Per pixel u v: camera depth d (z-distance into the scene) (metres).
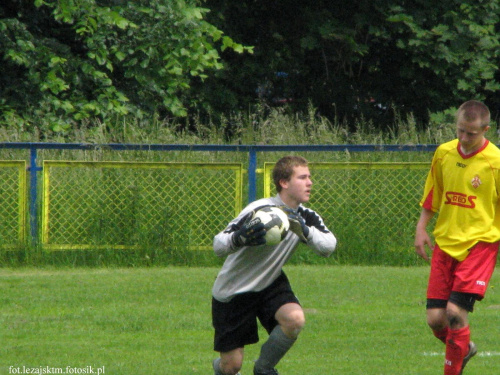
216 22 74.75
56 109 59.94
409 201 44.41
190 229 43.59
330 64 81.75
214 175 43.72
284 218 17.70
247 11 77.44
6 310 31.12
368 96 80.25
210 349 25.11
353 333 27.58
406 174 44.34
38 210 42.78
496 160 20.38
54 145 43.00
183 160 45.34
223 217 43.75
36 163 42.97
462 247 20.47
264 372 18.56
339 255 44.16
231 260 18.55
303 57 79.88
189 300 33.34
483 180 20.41
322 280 38.09
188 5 65.56
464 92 76.81
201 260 43.56
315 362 23.44
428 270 42.19
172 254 43.50
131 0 63.59
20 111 59.09
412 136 52.75
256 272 18.41
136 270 41.72
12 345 25.41
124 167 43.16
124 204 43.28
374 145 43.72
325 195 44.34
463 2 72.88
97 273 40.44
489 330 28.14
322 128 52.78
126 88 65.00
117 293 34.62
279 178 18.80
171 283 37.19
